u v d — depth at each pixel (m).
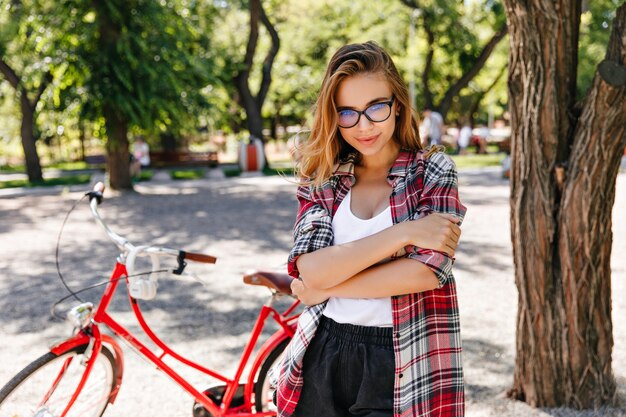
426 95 24.56
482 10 23.22
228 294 5.41
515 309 4.86
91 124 12.81
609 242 2.88
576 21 2.75
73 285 5.80
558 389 3.01
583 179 2.76
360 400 1.66
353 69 1.64
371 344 1.67
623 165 15.26
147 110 12.31
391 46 23.94
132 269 2.42
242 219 9.50
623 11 2.67
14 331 4.57
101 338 2.53
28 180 17.00
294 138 1.87
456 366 1.65
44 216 10.22
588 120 2.71
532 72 2.75
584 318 2.92
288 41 25.33
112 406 3.29
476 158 21.39
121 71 11.85
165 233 8.41
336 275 1.58
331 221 1.71
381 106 1.64
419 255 1.56
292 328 2.64
